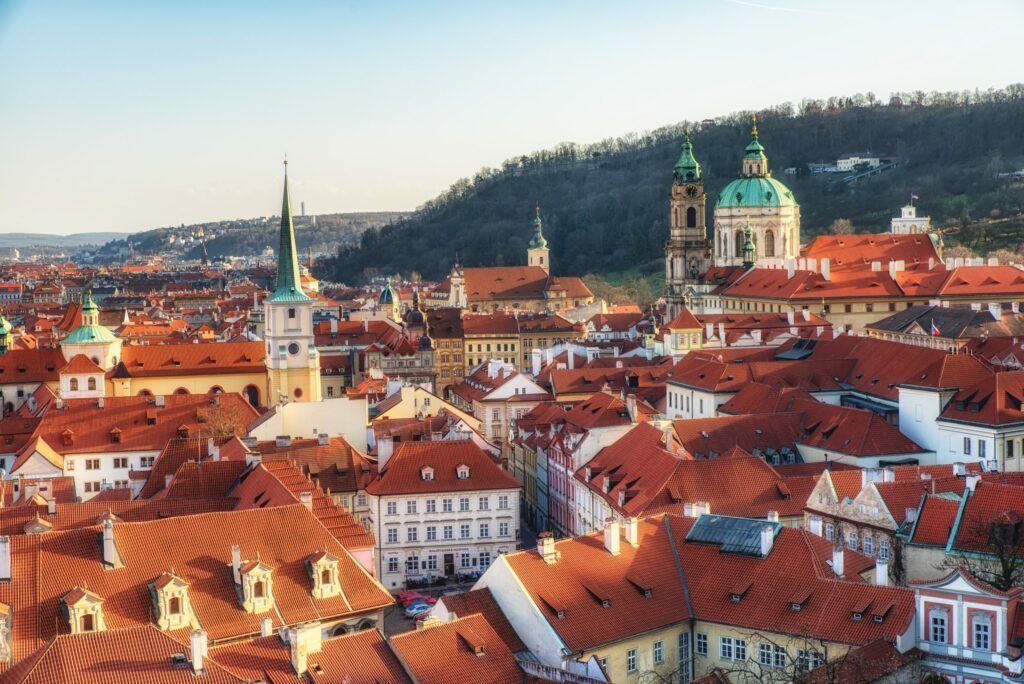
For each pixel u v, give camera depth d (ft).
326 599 483.92
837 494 560.61
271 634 422.00
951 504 499.10
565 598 473.67
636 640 473.26
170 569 470.39
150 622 455.22
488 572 489.26
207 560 478.59
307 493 549.95
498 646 437.58
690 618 485.97
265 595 471.21
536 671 438.40
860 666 418.51
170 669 377.50
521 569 479.82
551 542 486.79
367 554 566.77
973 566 464.24
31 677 368.89
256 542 490.90
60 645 379.35
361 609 486.79
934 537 494.18
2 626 428.97
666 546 509.76
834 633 448.24
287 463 627.05
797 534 492.13
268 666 399.65
